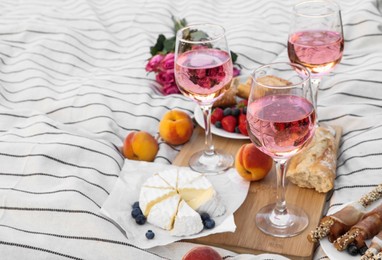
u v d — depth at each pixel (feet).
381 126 4.65
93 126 5.16
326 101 5.29
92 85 5.73
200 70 3.91
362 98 5.29
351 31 6.45
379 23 6.39
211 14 7.55
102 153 4.57
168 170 4.06
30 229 3.93
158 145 4.80
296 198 3.98
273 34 6.79
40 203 4.04
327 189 3.95
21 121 5.30
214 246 3.66
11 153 4.57
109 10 7.91
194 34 4.25
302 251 3.51
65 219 3.92
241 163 4.05
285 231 3.65
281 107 3.24
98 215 3.90
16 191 4.21
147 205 3.75
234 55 5.98
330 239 3.40
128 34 7.23
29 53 6.54
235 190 3.99
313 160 4.04
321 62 4.26
